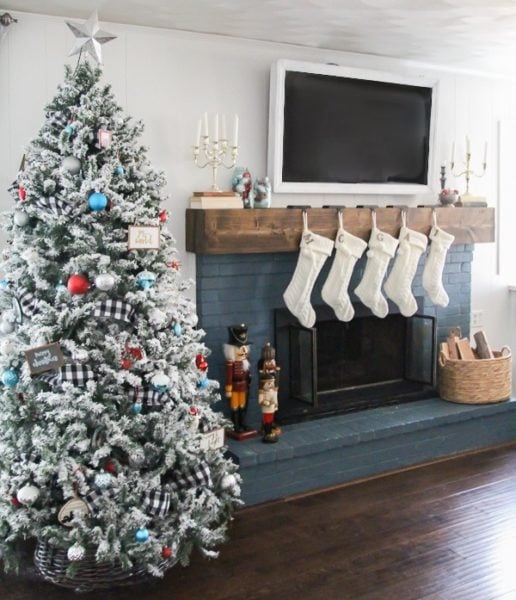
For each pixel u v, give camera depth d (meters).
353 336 3.89
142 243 2.48
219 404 3.47
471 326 4.42
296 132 3.49
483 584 2.48
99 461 2.39
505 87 4.35
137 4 2.85
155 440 2.50
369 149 3.73
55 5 2.86
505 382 3.99
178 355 2.56
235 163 3.46
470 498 3.23
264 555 2.72
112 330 2.45
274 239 3.38
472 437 3.89
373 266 3.64
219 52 3.38
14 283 2.53
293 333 3.59
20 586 2.53
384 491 3.33
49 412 2.37
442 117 4.12
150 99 3.23
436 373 4.11
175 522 2.46
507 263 4.53
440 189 4.13
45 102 3.02
